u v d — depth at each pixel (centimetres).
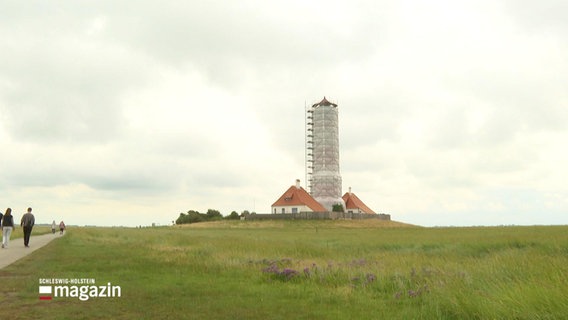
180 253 2383
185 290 1269
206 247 2734
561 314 820
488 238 3194
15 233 4781
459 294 992
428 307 1014
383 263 1767
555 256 1872
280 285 1388
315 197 13962
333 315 980
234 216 12481
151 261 1978
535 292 906
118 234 5069
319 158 14300
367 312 1015
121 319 920
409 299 1151
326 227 10081
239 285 1361
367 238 4166
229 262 1869
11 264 1802
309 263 1847
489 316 882
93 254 2320
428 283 1265
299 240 3725
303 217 11494
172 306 1048
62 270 1641
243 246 2739
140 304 1070
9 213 2775
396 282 1324
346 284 1366
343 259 2103
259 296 1195
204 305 1064
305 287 1333
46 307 1020
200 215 12975
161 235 4775
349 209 14238
